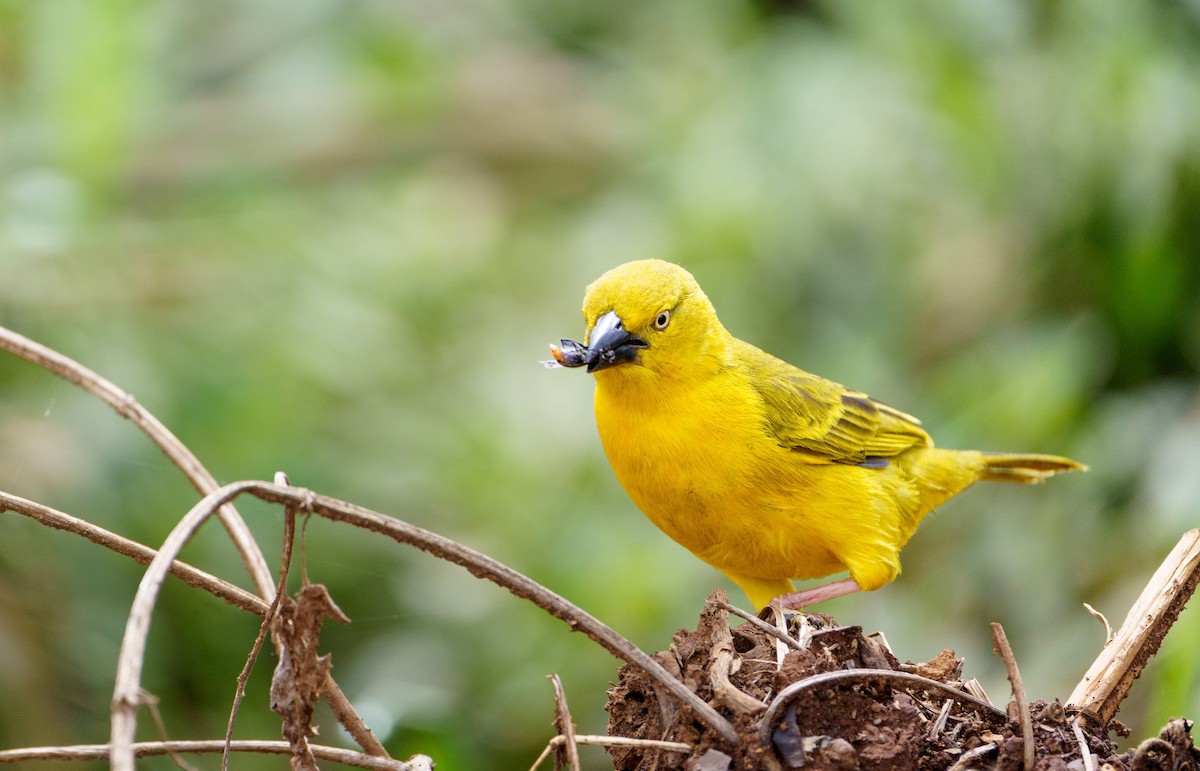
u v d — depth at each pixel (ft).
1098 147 32.42
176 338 38.45
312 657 14.98
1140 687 28.43
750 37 46.11
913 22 36.78
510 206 52.06
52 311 36.94
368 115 51.16
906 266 36.78
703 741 15.83
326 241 43.19
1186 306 32.63
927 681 16.01
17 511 16.06
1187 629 25.77
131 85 39.75
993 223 36.06
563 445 39.52
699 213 38.50
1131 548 30.96
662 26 49.96
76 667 32.78
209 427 36.63
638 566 35.47
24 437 33.71
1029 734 15.98
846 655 17.17
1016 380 33.40
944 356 36.37
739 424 25.55
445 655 36.63
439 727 29.63
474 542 37.99
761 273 37.32
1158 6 32.73
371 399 39.83
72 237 37.50
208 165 47.01
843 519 26.30
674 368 25.34
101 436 34.60
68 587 33.06
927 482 29.68
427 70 52.11
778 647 17.15
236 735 34.17
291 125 49.90
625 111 50.90
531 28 55.47
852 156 36.94
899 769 15.83
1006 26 34.19
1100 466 32.14
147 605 12.28
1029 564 32.12
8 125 40.81
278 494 13.60
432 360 42.01
